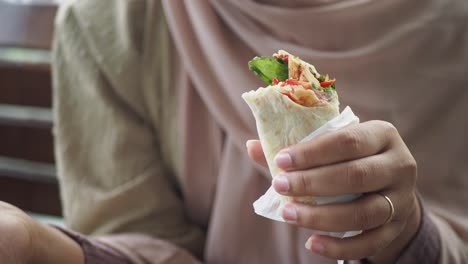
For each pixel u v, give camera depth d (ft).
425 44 2.30
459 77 2.31
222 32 2.30
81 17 2.45
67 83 2.43
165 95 2.41
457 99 2.33
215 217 2.35
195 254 2.42
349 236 1.62
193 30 2.34
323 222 1.55
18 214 1.70
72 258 1.85
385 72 2.28
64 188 2.41
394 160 1.61
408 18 2.30
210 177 2.41
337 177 1.53
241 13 2.30
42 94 3.10
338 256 1.61
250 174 2.29
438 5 2.33
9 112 3.21
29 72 3.09
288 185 1.52
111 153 2.37
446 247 1.93
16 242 1.63
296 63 1.62
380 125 1.62
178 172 2.45
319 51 2.28
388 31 2.28
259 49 2.25
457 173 2.34
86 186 2.39
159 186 2.38
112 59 2.39
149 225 2.35
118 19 2.44
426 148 2.35
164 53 2.40
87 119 2.41
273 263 2.31
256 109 1.60
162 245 2.15
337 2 2.30
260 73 1.62
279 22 2.26
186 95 2.38
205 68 2.32
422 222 1.89
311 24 2.25
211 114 2.37
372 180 1.56
